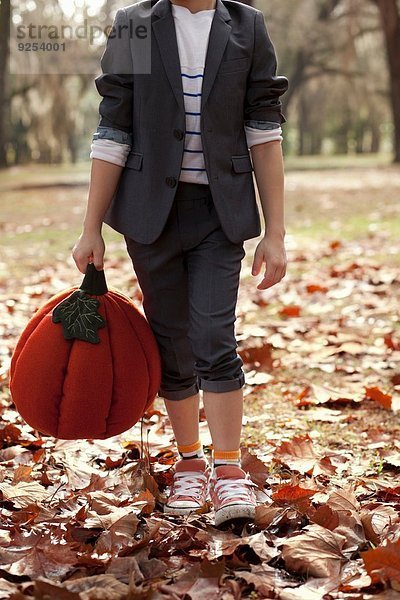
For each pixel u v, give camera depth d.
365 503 3.21
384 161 37.31
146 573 2.68
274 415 4.49
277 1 42.91
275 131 3.12
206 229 3.06
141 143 3.05
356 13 36.09
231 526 3.00
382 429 4.27
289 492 3.21
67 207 16.12
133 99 3.08
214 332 2.99
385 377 5.16
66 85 37.66
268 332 6.21
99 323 3.05
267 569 2.69
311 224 12.23
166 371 3.29
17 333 6.19
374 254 9.14
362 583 2.57
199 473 3.34
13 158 49.00
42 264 9.21
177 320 3.21
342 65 38.34
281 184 3.15
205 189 3.06
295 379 5.18
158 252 3.10
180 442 3.36
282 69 46.06
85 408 3.03
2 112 32.91
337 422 4.40
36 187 22.25
